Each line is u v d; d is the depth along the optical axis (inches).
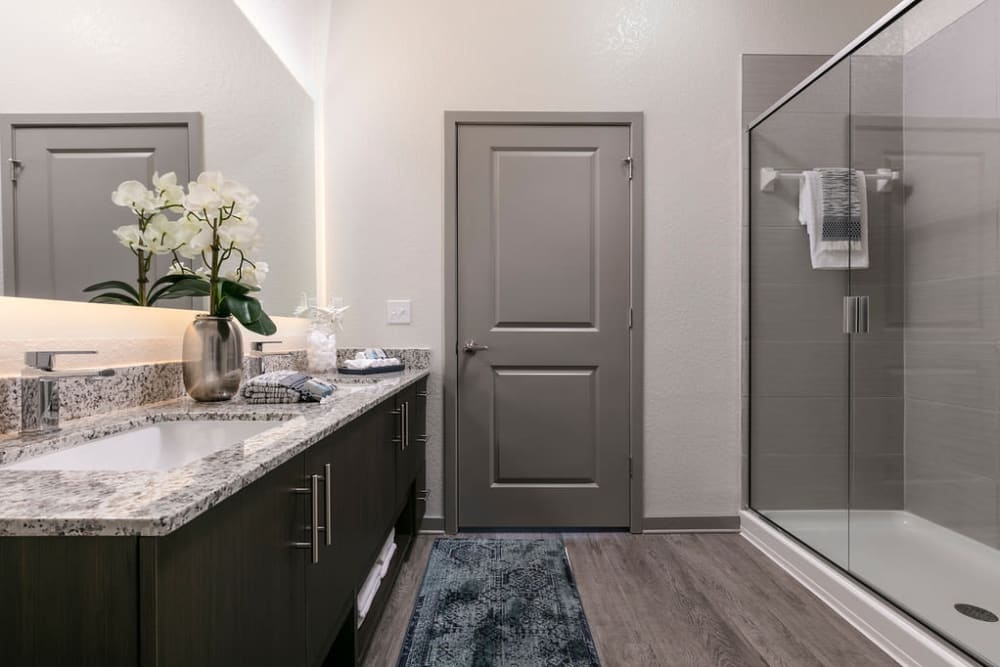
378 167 95.7
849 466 80.3
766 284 93.1
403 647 60.5
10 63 37.0
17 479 25.3
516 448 96.7
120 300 47.6
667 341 96.7
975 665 52.1
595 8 95.6
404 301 96.0
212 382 52.5
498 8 95.4
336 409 47.4
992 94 64.2
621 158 96.2
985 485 66.2
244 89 69.7
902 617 60.3
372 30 95.4
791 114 88.4
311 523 38.3
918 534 73.5
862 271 79.2
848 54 79.5
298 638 35.8
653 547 89.8
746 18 96.2
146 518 19.6
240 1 68.9
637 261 96.0
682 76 96.0
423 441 91.4
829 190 83.7
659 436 96.9
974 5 69.2
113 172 46.3
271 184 77.5
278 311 80.1
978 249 65.6
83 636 19.9
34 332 39.5
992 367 65.6
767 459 92.7
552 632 63.6
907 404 75.3
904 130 74.4
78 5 42.5
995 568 65.5
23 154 38.2
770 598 72.6
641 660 58.4
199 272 55.7
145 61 50.4
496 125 95.7
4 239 37.0
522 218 96.3
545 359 96.6
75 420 41.5
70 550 20.0
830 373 83.7
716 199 96.6
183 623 21.8
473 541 92.2
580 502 96.7
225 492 24.3
